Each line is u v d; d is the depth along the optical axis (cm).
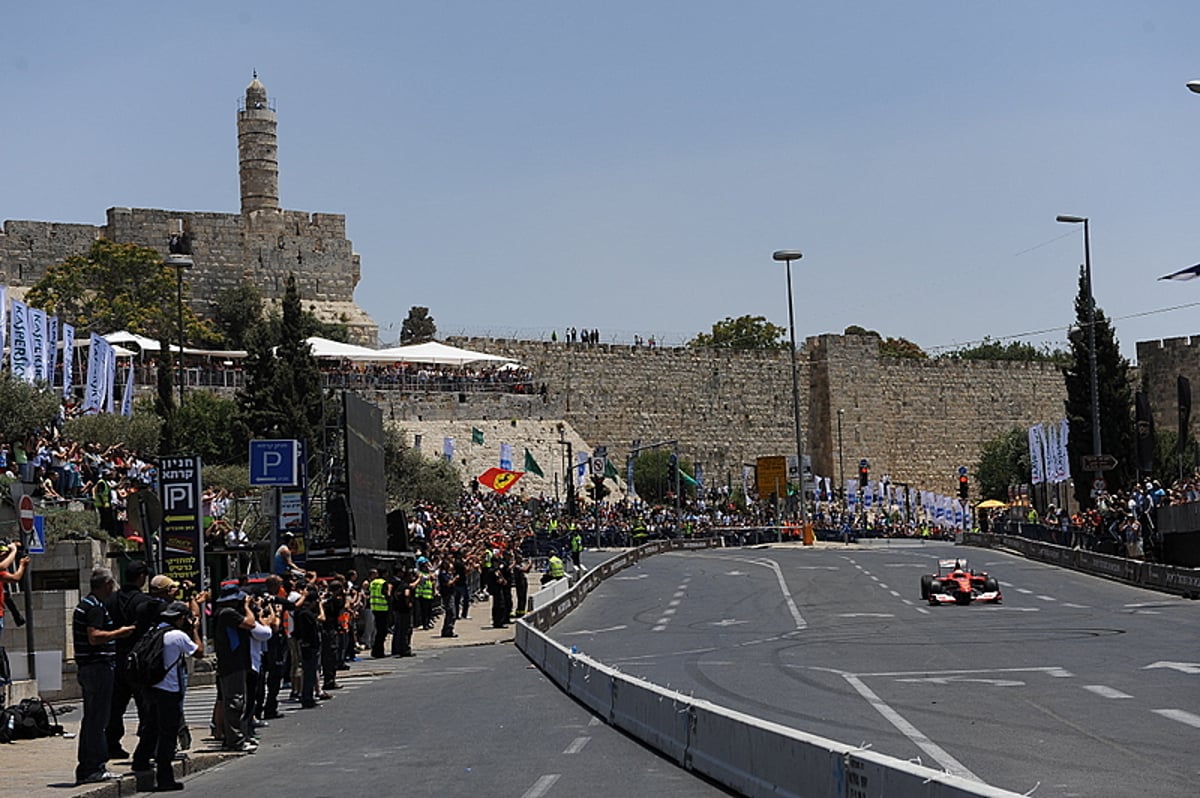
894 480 12912
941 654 2889
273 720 2522
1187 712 1977
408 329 13988
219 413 7031
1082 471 7425
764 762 1489
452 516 7206
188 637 1881
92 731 1747
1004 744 1741
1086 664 2611
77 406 6169
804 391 12788
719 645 3388
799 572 6188
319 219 12394
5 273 11106
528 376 10906
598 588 5900
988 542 8075
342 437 4266
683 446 12150
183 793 1741
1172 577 4594
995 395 13400
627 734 2075
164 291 11144
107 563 3494
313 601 2717
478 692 2808
